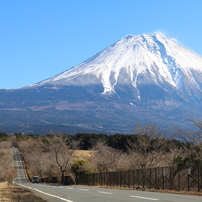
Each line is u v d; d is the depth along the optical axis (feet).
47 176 372.79
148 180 134.82
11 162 438.81
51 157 350.02
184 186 119.85
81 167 260.62
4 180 312.09
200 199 80.59
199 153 148.77
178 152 176.86
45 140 500.74
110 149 275.39
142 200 79.41
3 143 586.45
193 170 122.83
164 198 83.66
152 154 184.85
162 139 192.03
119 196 92.17
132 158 193.88
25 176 404.98
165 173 128.88
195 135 155.74
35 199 91.15
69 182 261.85
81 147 432.25
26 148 531.91
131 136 347.15
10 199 89.61
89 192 112.27
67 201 82.12
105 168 233.76
